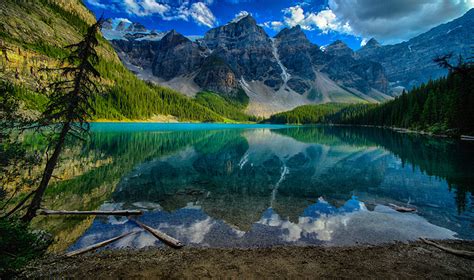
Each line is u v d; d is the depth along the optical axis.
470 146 53.69
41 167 26.14
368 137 84.38
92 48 14.29
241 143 68.25
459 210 17.80
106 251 11.52
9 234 9.20
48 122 12.96
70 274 9.24
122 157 39.53
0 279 8.18
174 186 24.48
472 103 66.31
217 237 13.18
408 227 14.78
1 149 10.40
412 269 9.87
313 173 31.44
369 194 22.06
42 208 16.33
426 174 30.00
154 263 10.17
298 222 15.50
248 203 19.38
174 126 149.62
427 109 91.88
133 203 18.95
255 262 10.34
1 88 10.23
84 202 18.78
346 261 10.51
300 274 9.36
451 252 11.48
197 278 9.05
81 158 35.72
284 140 77.81
